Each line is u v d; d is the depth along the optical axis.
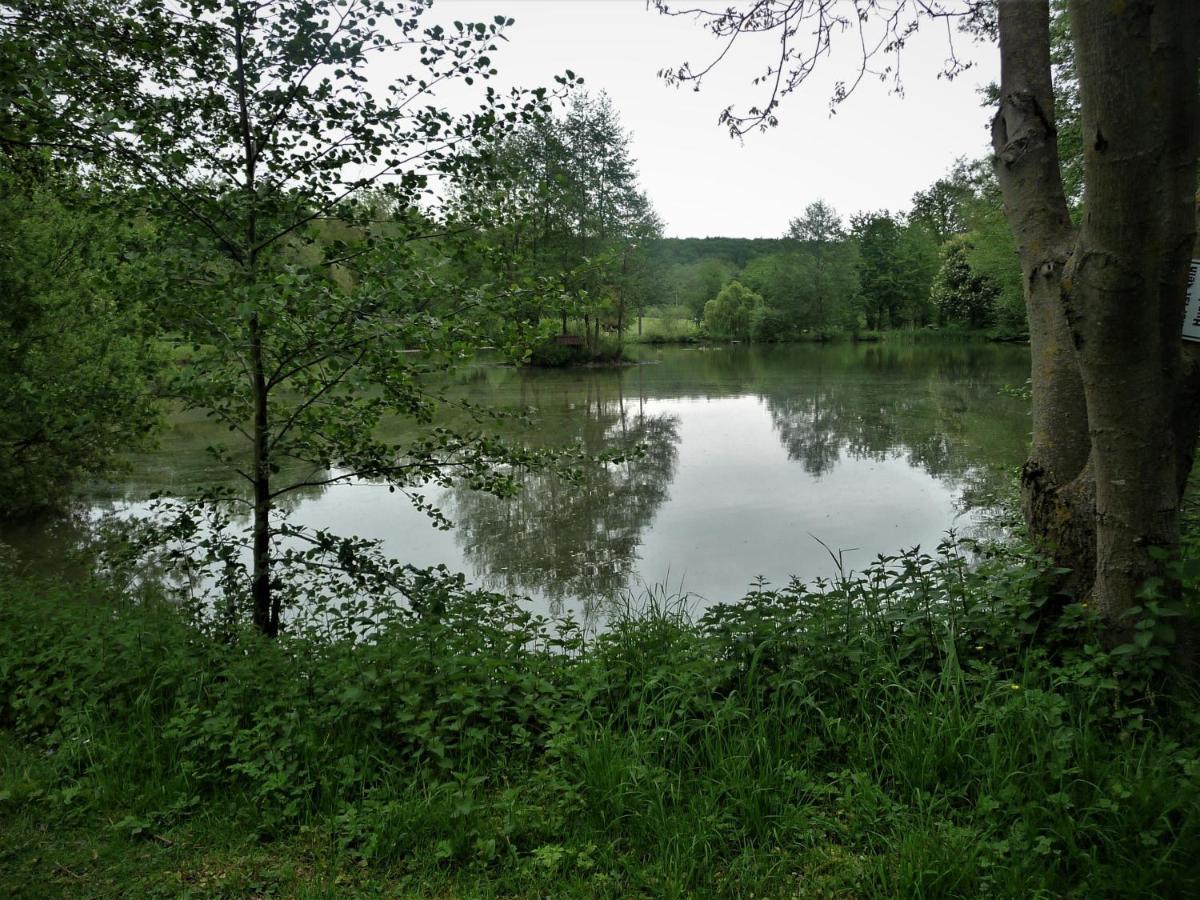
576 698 3.83
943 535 9.16
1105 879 2.46
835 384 27.45
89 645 4.50
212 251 4.71
